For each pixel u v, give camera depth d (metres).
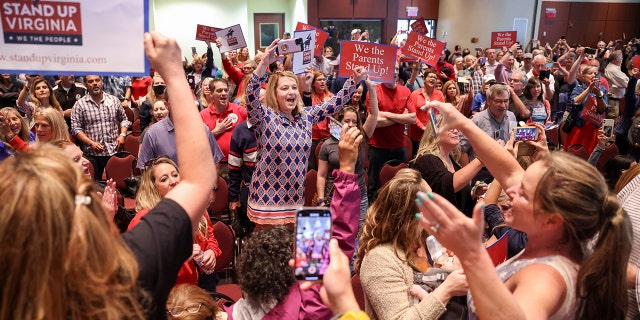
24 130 4.15
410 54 6.32
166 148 3.90
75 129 5.44
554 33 16.47
